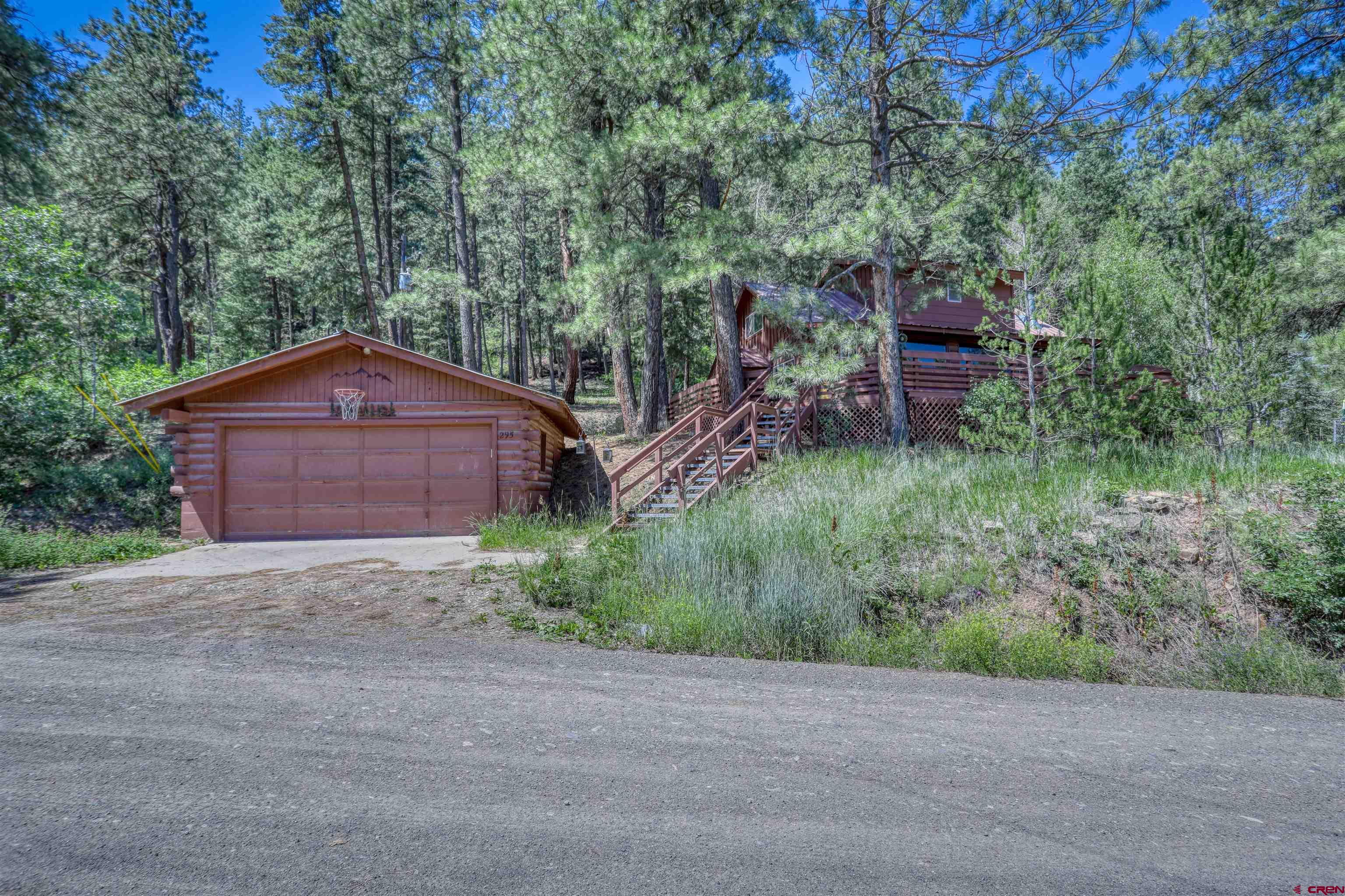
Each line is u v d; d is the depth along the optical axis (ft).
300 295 131.03
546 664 17.25
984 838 9.14
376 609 22.80
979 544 27.55
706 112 47.42
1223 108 44.65
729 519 31.32
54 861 8.30
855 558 26.23
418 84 82.69
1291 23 39.40
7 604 23.77
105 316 58.90
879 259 51.47
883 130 51.03
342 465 45.93
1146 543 26.86
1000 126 46.98
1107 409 36.42
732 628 20.75
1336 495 24.88
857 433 60.70
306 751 11.69
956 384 62.64
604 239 54.49
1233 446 37.47
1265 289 36.73
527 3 55.62
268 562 33.68
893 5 45.37
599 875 8.12
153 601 24.17
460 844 8.80
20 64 40.32
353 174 103.86
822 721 13.71
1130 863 8.54
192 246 119.85
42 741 11.92
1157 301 60.59
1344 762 12.13
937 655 19.93
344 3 78.13
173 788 10.28
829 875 8.17
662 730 13.00
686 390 82.69
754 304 82.58
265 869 8.18
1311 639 21.98
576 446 68.95
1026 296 38.01
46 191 45.16
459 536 45.55
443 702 14.25
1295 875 8.30
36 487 48.60
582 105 59.77
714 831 9.22
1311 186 46.55
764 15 49.98
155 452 55.52
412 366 46.91
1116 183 106.22
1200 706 15.57
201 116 101.86
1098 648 20.61
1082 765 11.75
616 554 28.14
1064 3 40.60
